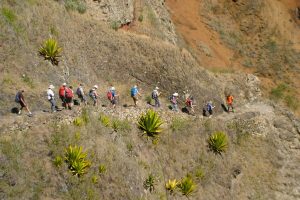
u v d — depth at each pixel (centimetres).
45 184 1583
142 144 2072
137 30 3048
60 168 1641
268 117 2978
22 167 1566
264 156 2686
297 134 2972
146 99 2517
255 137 2753
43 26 2302
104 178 1742
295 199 2555
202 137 2406
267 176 2595
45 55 2208
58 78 2206
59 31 2383
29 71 2075
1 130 1648
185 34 3938
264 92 3800
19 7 2236
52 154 1667
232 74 3291
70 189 1628
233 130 2667
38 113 1883
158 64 2700
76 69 2358
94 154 1767
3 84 1905
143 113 2202
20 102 1820
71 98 2005
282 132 2916
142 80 2630
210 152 2384
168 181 2061
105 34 2656
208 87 2875
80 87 2119
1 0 2169
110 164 1794
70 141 1734
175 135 2267
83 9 2697
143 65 2664
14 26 2128
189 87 2731
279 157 2741
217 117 2772
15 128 1683
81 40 2508
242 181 2469
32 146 1641
